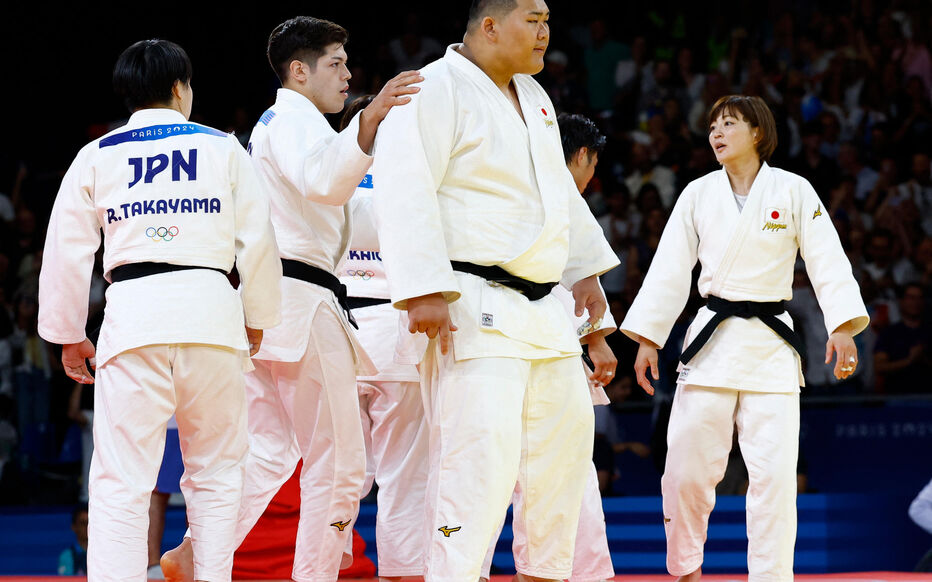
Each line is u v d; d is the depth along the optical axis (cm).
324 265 749
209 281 629
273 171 746
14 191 2111
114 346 614
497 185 593
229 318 632
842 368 777
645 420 1519
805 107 2178
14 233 2012
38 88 2280
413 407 852
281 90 781
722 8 2386
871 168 2119
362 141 612
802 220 795
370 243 866
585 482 629
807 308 1716
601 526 819
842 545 1425
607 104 2316
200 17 2306
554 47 2378
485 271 591
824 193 2047
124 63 662
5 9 2272
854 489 1441
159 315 613
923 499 1205
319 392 738
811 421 1473
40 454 1633
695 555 809
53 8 2288
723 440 791
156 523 1045
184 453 655
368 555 1388
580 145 866
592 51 2338
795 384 782
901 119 2173
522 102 620
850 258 1923
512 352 583
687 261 819
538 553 632
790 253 798
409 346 633
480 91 601
